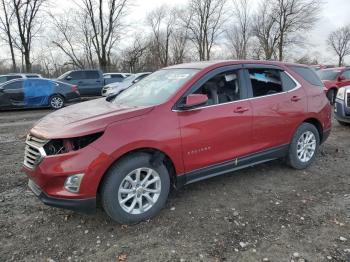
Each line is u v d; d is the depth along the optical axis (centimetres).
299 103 504
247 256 308
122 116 352
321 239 334
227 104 422
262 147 464
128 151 343
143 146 350
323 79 1486
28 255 313
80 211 336
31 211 398
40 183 335
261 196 434
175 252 315
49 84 1443
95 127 335
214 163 413
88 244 330
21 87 1376
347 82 1469
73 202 329
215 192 445
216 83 424
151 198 372
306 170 531
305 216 381
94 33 3597
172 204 411
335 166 552
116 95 484
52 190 332
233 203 414
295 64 533
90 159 326
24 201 426
